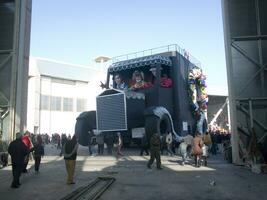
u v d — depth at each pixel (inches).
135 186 438.3
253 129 618.2
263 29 696.4
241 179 496.1
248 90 684.7
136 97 989.8
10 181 487.5
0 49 732.0
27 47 759.1
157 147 616.4
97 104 959.0
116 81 1128.8
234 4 708.0
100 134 951.6
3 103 717.3
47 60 2273.6
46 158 869.2
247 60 692.1
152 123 880.9
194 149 648.4
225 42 702.5
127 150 1111.6
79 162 730.2
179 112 1085.1
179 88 1106.7
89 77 2493.8
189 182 469.4
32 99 2190.0
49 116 2297.0
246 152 653.9
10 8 743.1
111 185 445.7
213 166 657.6
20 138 446.9
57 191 408.2
